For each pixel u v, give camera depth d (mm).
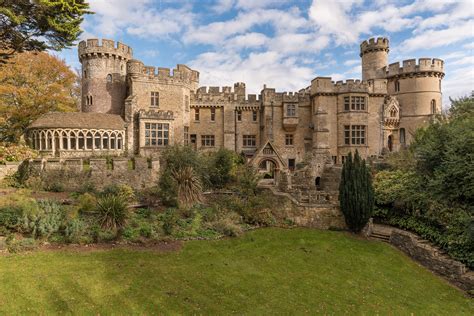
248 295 10922
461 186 15289
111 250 12648
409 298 12406
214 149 38062
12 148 22875
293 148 39969
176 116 36281
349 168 18984
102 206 14172
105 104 35500
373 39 41406
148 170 22922
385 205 21781
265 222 19062
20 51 15219
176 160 22781
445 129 17531
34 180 19438
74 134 28297
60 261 11258
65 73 37781
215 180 23875
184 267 12258
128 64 33938
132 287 10266
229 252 14453
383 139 37875
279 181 27625
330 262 14828
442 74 38125
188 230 15914
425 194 17719
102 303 9219
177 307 9547
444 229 17406
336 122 37719
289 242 16750
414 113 37844
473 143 14617
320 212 19703
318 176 34312
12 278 9820
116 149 30891
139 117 32375
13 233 12336
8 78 32375
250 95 40844
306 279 12797
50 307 8750
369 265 14953
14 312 8359
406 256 16625
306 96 40344
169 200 18453
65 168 20406
